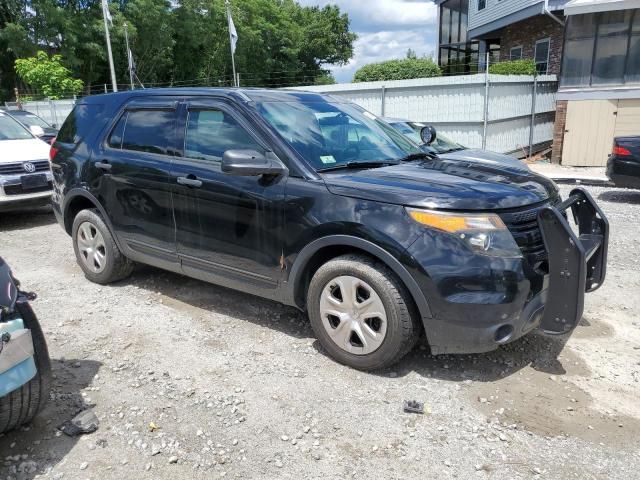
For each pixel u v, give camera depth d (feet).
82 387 11.19
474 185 11.30
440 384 11.28
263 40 165.07
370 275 11.02
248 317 14.62
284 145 12.37
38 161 26.45
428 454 9.18
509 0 67.41
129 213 15.39
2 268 8.73
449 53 96.84
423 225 10.48
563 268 10.51
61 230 25.00
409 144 15.25
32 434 9.66
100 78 142.00
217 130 13.51
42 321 14.43
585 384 11.35
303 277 12.44
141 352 12.72
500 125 48.91
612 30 45.01
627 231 23.97
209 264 13.80
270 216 12.22
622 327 14.14
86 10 126.41
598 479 8.62
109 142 16.11
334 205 11.35
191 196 13.60
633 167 29.12
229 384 11.30
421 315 10.66
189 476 8.67
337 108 14.97
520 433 9.73
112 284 17.19
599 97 46.44
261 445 9.40
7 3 117.70
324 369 11.85
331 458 9.08
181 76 156.87
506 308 10.27
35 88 92.58
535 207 11.16
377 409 10.41
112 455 9.15
